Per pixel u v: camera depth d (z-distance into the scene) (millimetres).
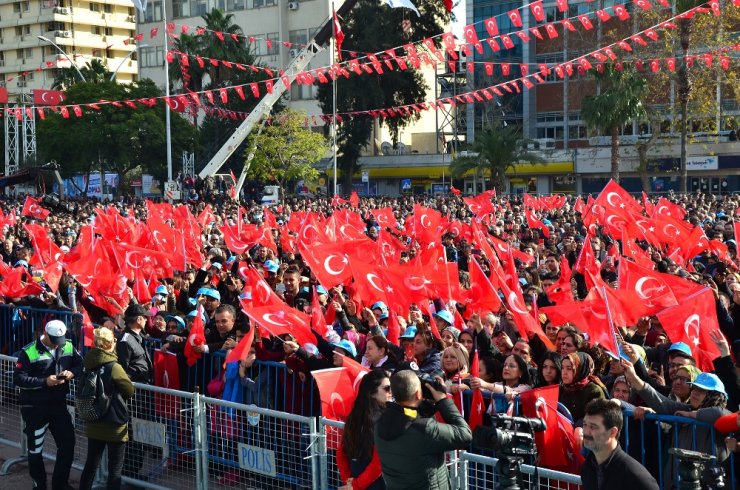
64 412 8789
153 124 59281
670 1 43156
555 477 5930
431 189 71562
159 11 82438
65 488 8766
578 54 55469
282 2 77188
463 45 22062
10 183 51406
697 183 60062
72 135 58906
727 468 6387
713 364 7922
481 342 9062
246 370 9055
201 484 8195
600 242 17516
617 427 5262
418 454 5730
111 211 23797
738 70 44344
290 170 57406
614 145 49000
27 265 16703
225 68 63375
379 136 80000
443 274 10688
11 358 10203
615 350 7531
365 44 63250
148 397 8844
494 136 57594
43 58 100312
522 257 16500
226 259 18453
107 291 12734
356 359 9203
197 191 48562
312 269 11594
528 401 6910
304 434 7262
